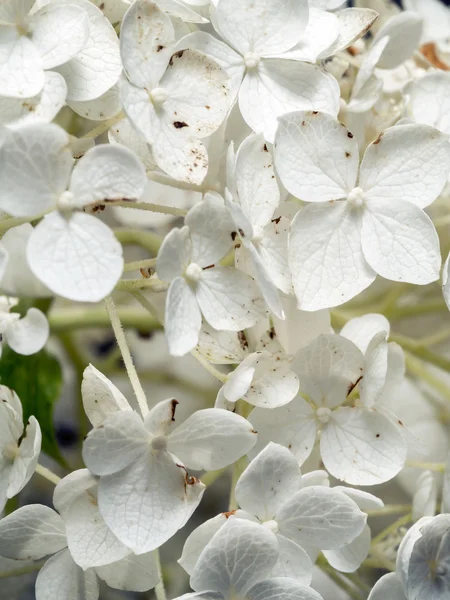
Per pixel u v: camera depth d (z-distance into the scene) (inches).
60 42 10.9
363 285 11.3
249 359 10.9
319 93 11.6
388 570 12.8
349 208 11.3
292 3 11.5
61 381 13.9
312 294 11.2
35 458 10.8
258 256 10.6
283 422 11.3
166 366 15.8
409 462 11.9
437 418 14.6
